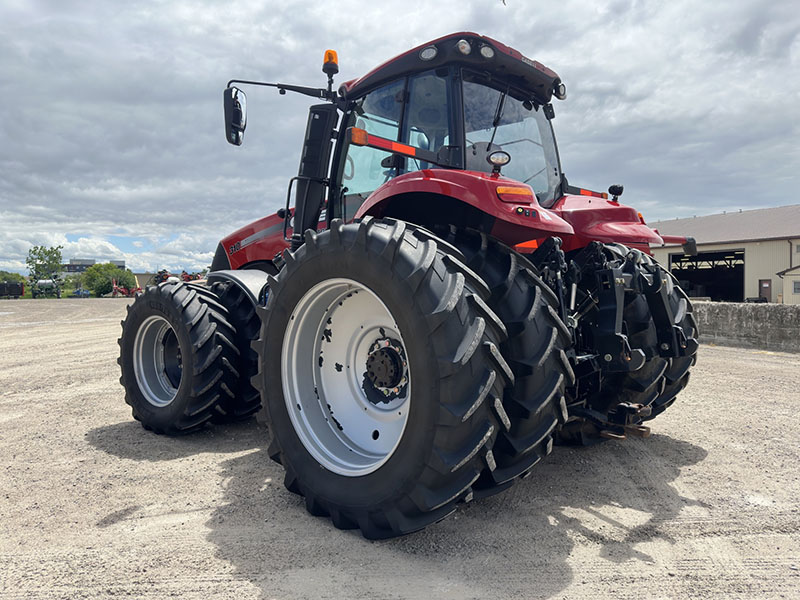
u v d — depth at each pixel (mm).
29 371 6340
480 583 1842
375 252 2156
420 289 2014
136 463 3129
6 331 11898
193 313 3547
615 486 2719
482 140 3051
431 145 3047
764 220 34969
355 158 3500
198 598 1762
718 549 2074
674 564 1963
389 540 2156
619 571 1914
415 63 3029
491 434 1964
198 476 2908
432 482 1961
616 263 2703
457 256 2287
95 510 2473
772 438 3490
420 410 1977
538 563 1974
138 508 2492
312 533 2229
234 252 5027
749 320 8047
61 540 2184
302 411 2529
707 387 5090
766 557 2012
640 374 2938
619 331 2438
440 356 1938
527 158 3281
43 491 2707
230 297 3869
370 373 2422
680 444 3377
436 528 2260
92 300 32344
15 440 3596
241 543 2143
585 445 3139
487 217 2568
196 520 2359
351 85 3555
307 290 2473
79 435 3717
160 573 1919
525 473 2242
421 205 2789
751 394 4789
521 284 2307
